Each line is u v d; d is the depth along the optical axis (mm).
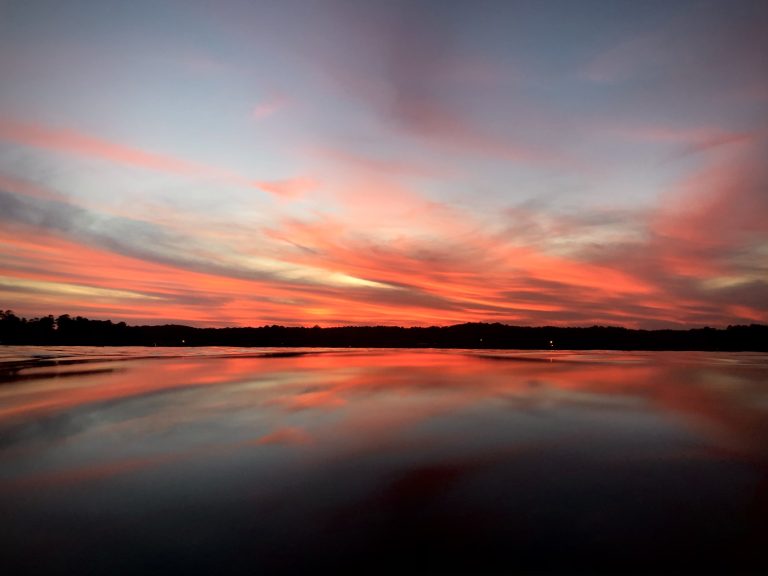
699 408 12727
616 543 5273
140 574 4730
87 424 10797
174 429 10281
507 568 4781
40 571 4777
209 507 6227
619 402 13570
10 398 14312
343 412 12023
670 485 7000
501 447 8906
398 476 7352
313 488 6848
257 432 10008
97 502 6387
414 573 4719
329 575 4691
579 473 7516
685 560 4922
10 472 7562
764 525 5707
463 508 6168
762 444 9227
